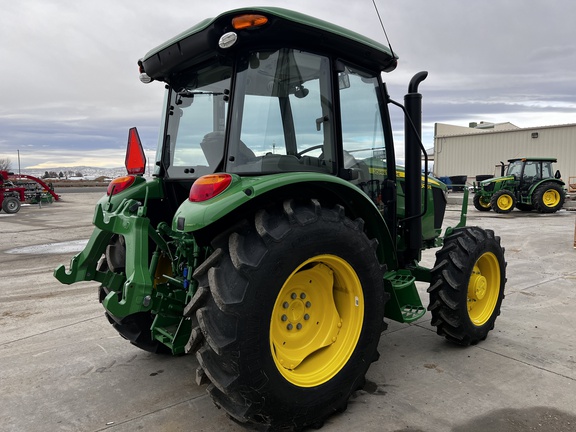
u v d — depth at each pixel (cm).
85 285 606
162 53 292
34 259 796
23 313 481
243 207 244
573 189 2305
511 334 395
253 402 222
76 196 2827
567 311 459
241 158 257
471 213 1588
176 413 272
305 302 265
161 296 275
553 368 327
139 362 347
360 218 274
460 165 3011
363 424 257
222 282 219
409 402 281
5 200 1694
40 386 310
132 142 319
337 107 290
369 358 274
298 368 254
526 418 261
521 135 2695
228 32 246
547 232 1038
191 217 222
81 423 262
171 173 327
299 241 233
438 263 353
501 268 387
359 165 320
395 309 313
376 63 314
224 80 279
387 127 340
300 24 252
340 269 262
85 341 394
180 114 318
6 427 259
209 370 219
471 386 301
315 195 270
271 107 266
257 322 218
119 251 321
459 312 345
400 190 379
